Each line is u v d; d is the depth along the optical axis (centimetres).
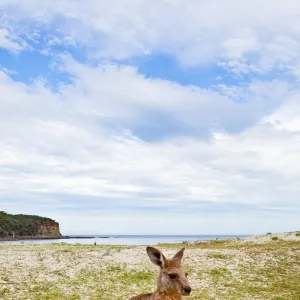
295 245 3003
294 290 1841
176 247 3209
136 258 2458
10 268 2041
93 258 2428
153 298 910
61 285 1758
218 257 2522
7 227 15325
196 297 1658
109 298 1582
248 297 1686
